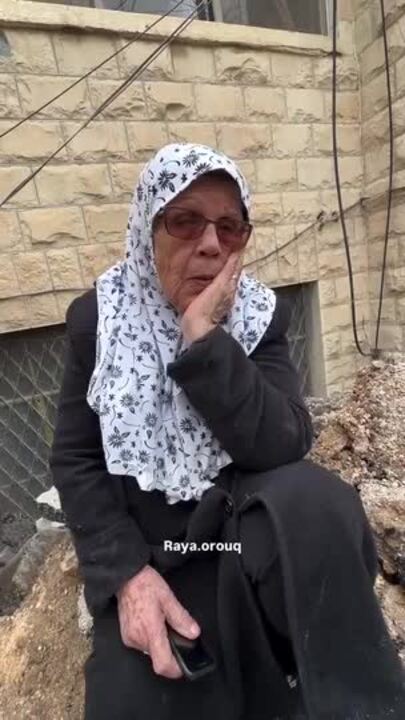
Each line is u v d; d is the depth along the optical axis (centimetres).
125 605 96
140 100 271
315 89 318
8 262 255
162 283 100
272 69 302
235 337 103
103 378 99
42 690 132
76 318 107
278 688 95
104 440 98
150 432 98
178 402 98
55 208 262
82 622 134
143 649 92
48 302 268
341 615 83
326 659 83
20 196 253
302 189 328
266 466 97
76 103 257
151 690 91
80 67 254
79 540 104
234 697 92
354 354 371
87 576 101
